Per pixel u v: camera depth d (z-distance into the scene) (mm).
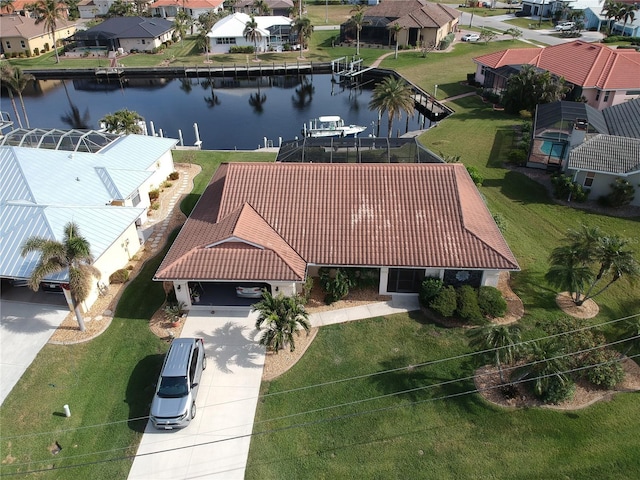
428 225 30359
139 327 28406
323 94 84812
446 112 66625
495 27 121438
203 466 21094
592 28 115562
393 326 28219
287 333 25109
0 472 21047
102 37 104250
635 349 24859
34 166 36750
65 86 91812
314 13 147875
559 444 21516
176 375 23359
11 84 63969
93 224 31953
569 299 30109
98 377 25266
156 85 91688
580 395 23750
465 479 20297
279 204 31938
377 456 21312
